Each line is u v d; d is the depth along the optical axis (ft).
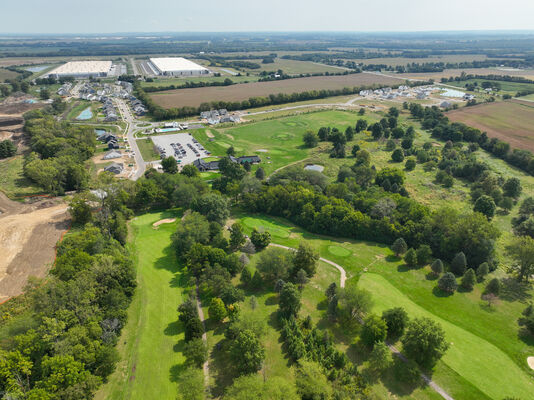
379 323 225.15
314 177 477.36
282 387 180.86
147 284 294.46
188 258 308.60
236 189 441.27
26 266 306.96
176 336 241.96
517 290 290.35
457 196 477.77
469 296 281.13
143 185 427.33
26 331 211.20
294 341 224.53
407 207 383.24
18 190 456.45
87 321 225.76
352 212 375.25
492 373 211.00
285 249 344.49
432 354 207.31
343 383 199.82
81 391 182.29
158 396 199.52
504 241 369.91
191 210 389.80
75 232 360.48
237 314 249.55
